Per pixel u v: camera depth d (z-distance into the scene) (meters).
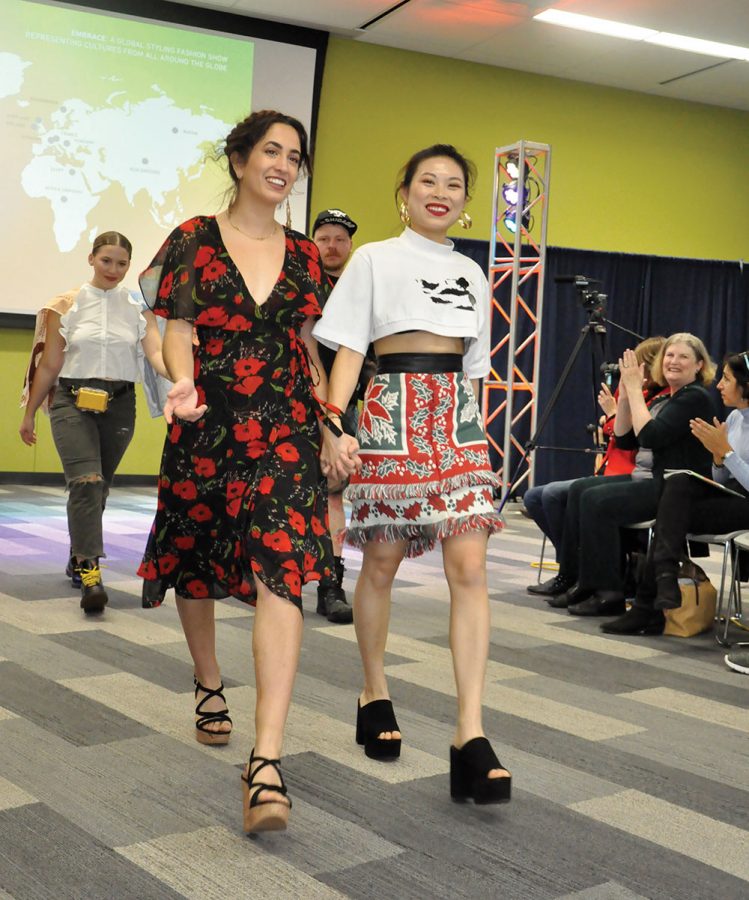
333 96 9.54
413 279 2.31
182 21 8.88
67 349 4.02
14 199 8.54
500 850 1.95
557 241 10.45
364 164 9.70
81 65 8.65
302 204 9.27
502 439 9.84
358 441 2.38
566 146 10.43
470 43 9.46
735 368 3.85
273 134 2.13
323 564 2.08
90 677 3.03
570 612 4.38
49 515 6.92
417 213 2.34
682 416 4.11
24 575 4.71
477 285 2.38
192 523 2.20
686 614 4.03
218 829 1.99
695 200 11.00
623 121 10.63
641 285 10.44
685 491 3.89
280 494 2.07
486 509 2.26
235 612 4.07
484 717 2.83
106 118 8.76
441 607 4.41
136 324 4.10
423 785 2.27
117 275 4.07
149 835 1.95
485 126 10.11
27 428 4.14
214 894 1.72
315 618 4.01
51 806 2.06
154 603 2.29
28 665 3.15
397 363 2.33
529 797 2.24
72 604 4.10
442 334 2.29
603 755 2.55
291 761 2.39
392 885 1.78
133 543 5.82
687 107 10.90
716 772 2.47
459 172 2.34
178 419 2.15
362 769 2.35
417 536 2.34
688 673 3.46
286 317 2.16
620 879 1.85
